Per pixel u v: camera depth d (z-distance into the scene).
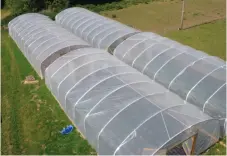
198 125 11.41
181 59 17.00
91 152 12.90
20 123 15.45
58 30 24.95
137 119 11.54
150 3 45.00
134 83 14.25
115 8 42.53
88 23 27.14
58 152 13.13
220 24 31.55
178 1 44.97
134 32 23.19
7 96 18.44
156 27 32.38
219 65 15.89
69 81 15.30
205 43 25.94
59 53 20.03
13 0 38.09
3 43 29.27
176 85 15.48
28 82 19.83
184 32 29.61
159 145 10.40
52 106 16.70
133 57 18.97
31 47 22.23
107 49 22.02
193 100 14.42
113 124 11.73
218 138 12.96
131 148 10.69
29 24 27.55
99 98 13.30
